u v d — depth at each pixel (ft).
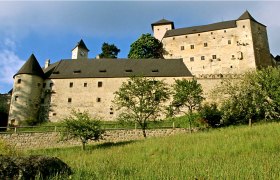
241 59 213.25
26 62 167.73
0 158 24.34
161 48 237.04
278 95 101.35
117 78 162.20
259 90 104.68
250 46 215.10
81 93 160.97
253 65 209.36
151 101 110.93
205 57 220.43
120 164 37.81
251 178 24.54
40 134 99.04
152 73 163.73
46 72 174.60
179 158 45.29
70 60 181.88
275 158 35.32
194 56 223.30
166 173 28.32
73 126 86.12
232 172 26.76
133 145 68.28
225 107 107.65
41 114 159.53
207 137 66.49
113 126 115.55
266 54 222.69
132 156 50.67
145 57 229.04
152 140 74.23
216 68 215.10
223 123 106.93
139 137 102.53
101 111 156.04
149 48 230.48
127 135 102.12
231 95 108.99
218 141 57.11
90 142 99.14
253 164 31.32
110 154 55.72
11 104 158.30
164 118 138.92
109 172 29.32
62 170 26.91
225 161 35.88
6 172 23.56
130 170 31.45
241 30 220.84
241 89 107.34
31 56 171.42
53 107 159.74
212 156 43.37
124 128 104.17
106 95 159.02
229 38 220.43
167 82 158.40
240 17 227.40
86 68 172.96
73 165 37.09
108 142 95.09
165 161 41.50
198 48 224.53
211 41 223.51
